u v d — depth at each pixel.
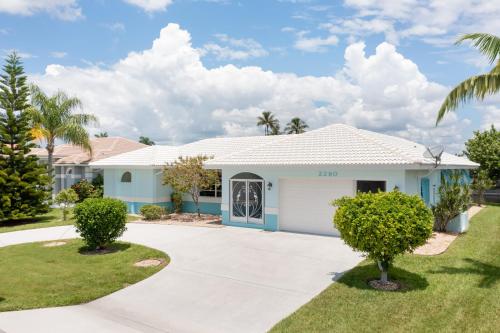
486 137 34.94
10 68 22.20
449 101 11.59
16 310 8.50
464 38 11.12
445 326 7.30
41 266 12.10
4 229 20.05
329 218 16.73
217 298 9.20
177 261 12.51
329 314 7.96
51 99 28.80
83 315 8.27
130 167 24.88
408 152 17.17
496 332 7.03
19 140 22.41
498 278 10.18
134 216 24.08
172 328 7.60
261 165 17.72
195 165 21.02
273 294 9.38
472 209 27.94
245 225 18.97
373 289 9.41
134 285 10.25
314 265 11.77
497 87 10.89
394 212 9.13
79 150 36.22
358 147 16.84
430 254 12.99
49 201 23.72
